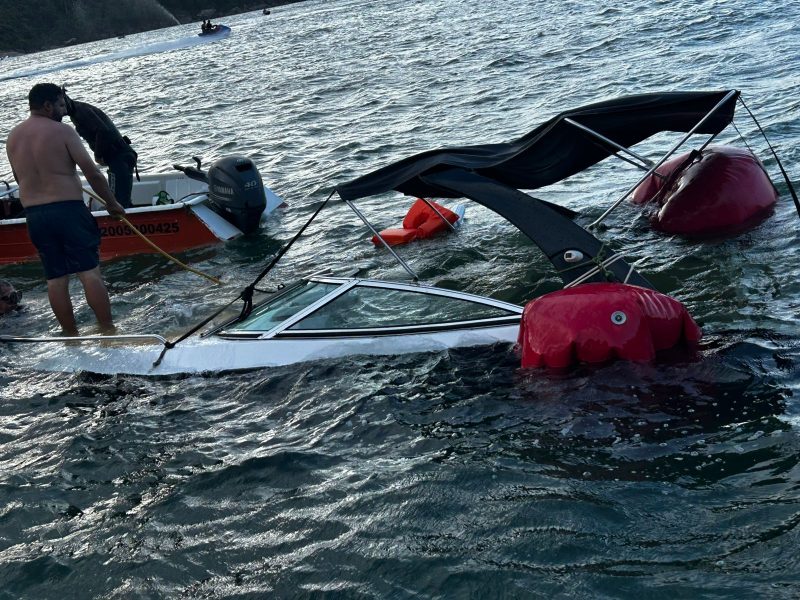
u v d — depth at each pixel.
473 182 6.70
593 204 9.73
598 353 5.28
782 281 6.82
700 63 17.75
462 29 33.75
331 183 12.58
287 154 15.16
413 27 39.03
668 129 7.11
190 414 5.63
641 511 4.02
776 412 4.70
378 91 21.06
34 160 7.44
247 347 6.21
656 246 8.10
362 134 16.03
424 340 5.94
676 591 3.47
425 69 23.81
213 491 4.71
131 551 4.27
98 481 4.99
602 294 5.43
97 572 4.14
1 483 5.07
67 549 4.36
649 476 4.28
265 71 30.20
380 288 6.38
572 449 4.59
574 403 5.00
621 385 5.09
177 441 5.32
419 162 7.25
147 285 8.94
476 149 7.38
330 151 14.92
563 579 3.63
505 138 14.10
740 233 8.05
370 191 7.17
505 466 4.53
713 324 6.10
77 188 7.60
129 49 65.38
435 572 3.79
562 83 18.27
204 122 20.52
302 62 31.44
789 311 6.21
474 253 8.59
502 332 5.89
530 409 5.02
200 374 6.12
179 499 4.68
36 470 5.19
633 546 3.79
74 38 109.44
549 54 22.72
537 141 7.08
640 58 19.75
